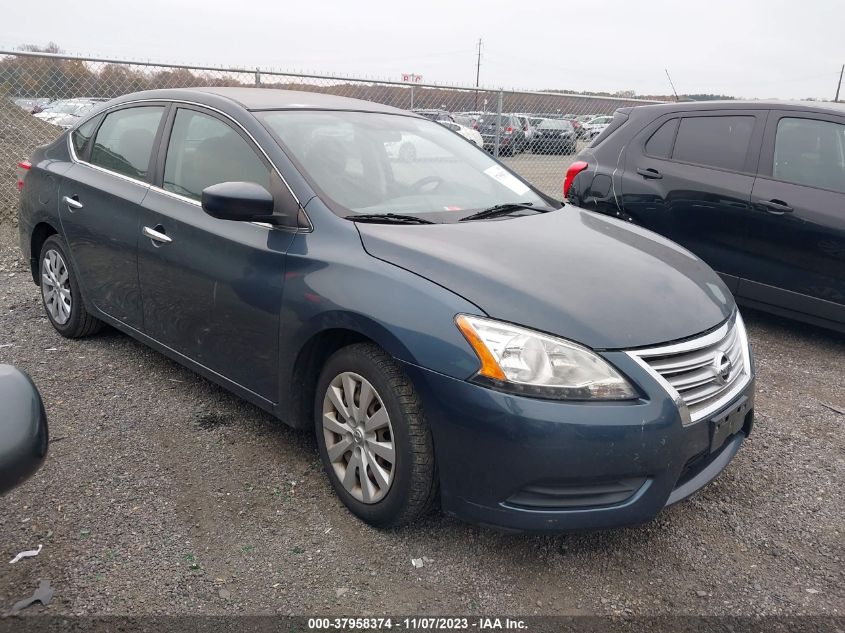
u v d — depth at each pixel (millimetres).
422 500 2523
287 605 2285
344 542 2621
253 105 3373
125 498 2830
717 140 5402
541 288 2469
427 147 3656
